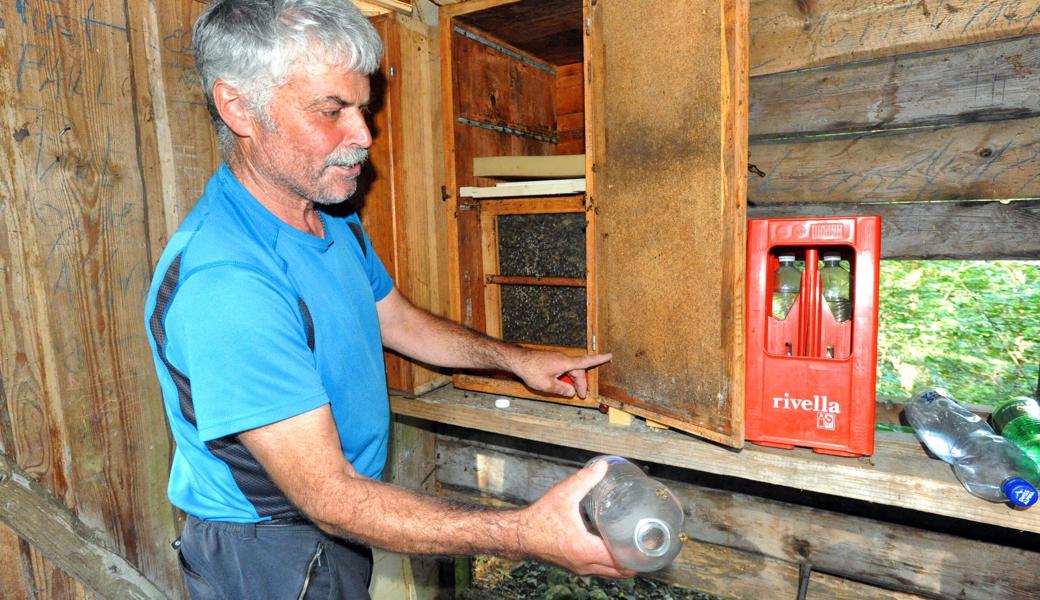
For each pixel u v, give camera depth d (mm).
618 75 1072
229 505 861
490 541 674
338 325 867
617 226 1120
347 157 814
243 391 695
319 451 712
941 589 1312
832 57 1348
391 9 1271
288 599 879
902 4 1260
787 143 1445
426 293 1384
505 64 1465
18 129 907
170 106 1107
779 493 1464
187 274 733
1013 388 3148
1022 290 3457
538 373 1194
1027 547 1233
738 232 900
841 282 1011
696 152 948
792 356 988
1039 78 1178
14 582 980
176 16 1108
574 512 646
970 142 1259
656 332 1066
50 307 962
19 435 939
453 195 1316
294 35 711
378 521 686
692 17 923
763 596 1503
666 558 621
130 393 1083
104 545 1050
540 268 1311
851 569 1398
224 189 826
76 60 970
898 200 1348
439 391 1449
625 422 1183
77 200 986
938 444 979
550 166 1282
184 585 1198
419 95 1327
